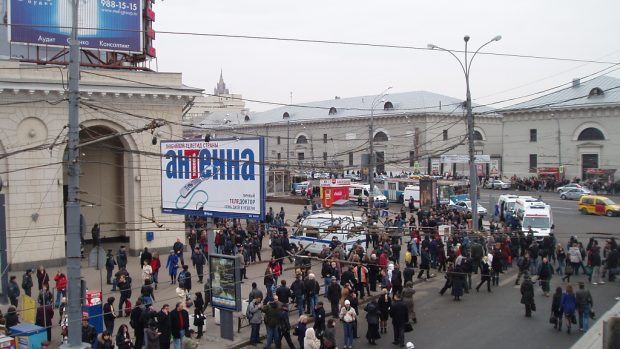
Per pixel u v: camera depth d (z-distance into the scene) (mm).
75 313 11516
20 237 27234
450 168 68688
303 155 75938
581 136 59969
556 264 27531
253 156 19688
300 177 66125
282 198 56250
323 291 23062
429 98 69312
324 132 73438
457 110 67625
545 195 58344
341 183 46094
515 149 65125
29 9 28812
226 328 17594
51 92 27625
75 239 11531
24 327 14727
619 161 57156
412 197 50469
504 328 18359
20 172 27281
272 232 29984
